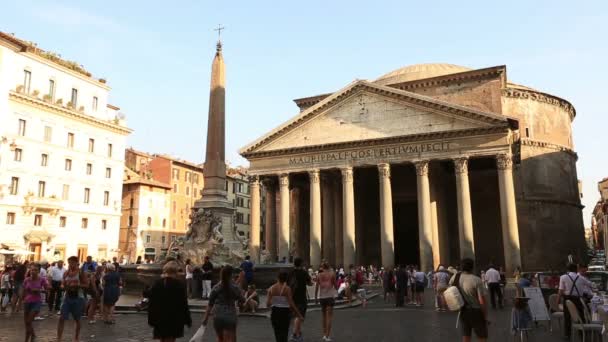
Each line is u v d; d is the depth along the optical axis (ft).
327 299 39.37
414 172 169.27
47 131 153.89
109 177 176.55
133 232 202.28
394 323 51.62
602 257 234.17
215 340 38.52
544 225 178.09
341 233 160.15
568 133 202.80
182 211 229.66
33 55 150.20
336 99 149.07
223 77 71.97
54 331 42.34
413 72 200.03
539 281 58.54
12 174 141.49
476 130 128.77
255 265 71.05
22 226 143.13
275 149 153.38
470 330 27.55
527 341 40.09
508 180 124.36
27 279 35.81
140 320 49.62
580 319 35.83
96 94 174.50
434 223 142.61
